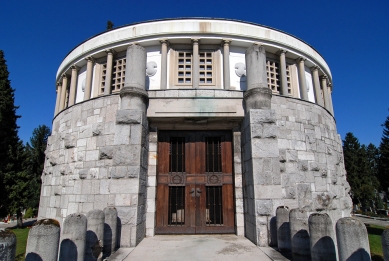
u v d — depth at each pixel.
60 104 17.80
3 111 23.91
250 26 14.76
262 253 8.05
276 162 9.55
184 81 13.98
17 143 25.62
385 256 4.49
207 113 10.79
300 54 16.06
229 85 13.87
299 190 11.37
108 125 11.31
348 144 51.22
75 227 6.08
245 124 10.70
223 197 11.44
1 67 25.48
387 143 26.55
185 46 14.65
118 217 9.08
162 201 11.32
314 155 12.30
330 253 6.05
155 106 10.87
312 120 12.72
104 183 10.78
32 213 38.56
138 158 9.59
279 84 15.41
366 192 46.56
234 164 11.33
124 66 15.02
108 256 7.72
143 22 14.73
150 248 8.72
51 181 13.52
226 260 7.36
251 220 9.71
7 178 23.94
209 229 11.13
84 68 16.81
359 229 5.22
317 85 16.84
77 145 12.07
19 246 13.13
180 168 11.71
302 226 7.14
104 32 15.41
